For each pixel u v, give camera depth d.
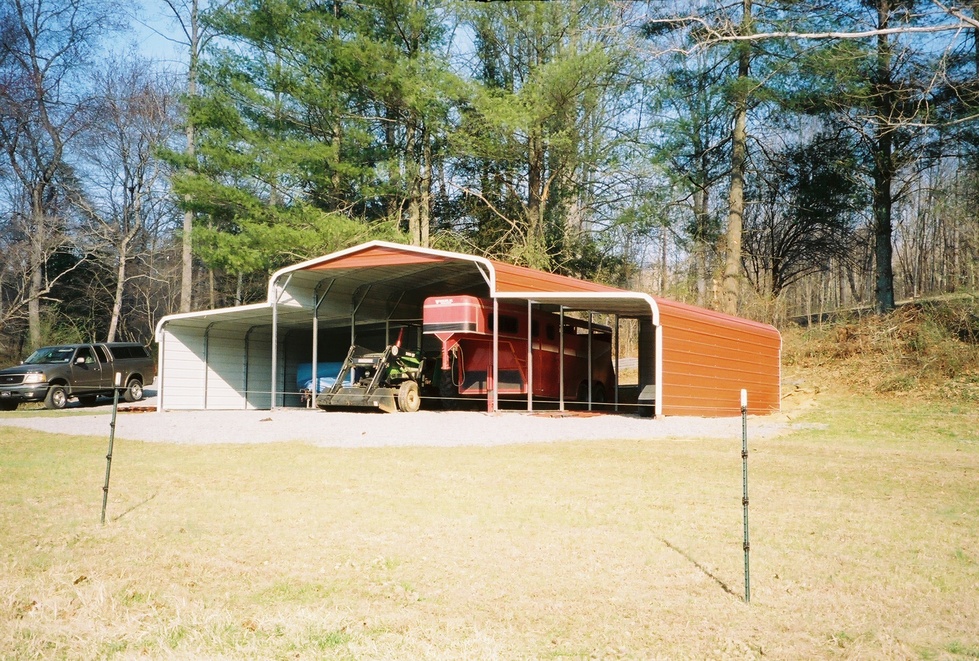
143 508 7.95
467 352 19.38
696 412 18.78
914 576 5.59
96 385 25.58
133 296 49.00
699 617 4.77
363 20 28.16
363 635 4.44
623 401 26.00
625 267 35.44
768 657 4.17
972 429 16.39
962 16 18.28
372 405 18.81
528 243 31.06
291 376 27.50
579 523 7.21
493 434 14.04
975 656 4.18
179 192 28.50
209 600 5.08
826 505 8.12
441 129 28.98
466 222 37.34
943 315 24.66
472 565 5.86
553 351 21.67
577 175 33.22
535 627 4.60
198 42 38.56
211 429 15.53
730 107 29.70
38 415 20.84
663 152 30.23
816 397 23.05
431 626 4.59
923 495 8.75
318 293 22.11
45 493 8.83
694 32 25.17
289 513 7.65
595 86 28.02
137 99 38.72
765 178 33.03
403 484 9.26
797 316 35.31
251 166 28.38
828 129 29.39
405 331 25.45
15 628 4.55
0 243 40.00
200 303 51.16
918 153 26.52
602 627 4.59
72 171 41.75
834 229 33.84
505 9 29.94
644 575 5.62
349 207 31.31
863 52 22.97
